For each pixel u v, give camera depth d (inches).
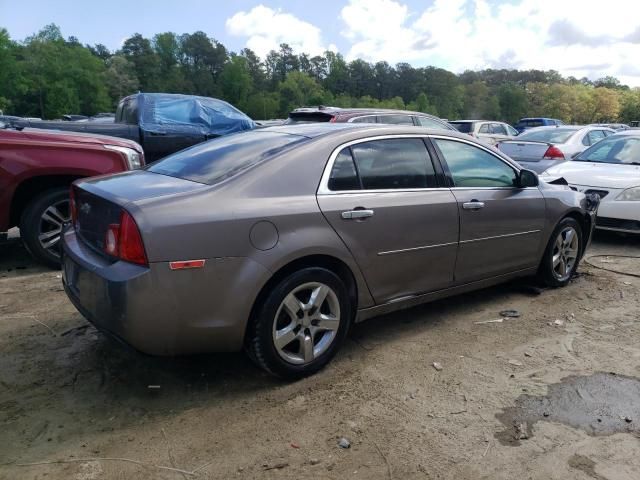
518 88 4945.9
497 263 176.2
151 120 333.4
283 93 4443.9
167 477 98.0
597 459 104.9
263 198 123.2
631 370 140.9
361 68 4990.2
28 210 207.5
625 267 236.1
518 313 179.3
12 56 3152.1
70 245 133.6
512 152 430.0
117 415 116.9
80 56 3563.0
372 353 148.2
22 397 122.9
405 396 126.3
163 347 114.7
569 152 424.5
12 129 215.6
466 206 161.0
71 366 137.5
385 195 143.3
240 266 117.4
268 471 100.0
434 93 4874.5
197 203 116.0
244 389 128.4
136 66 4357.8
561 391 129.7
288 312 126.6
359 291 140.6
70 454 103.6
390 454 105.3
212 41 4776.1
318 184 132.2
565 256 205.2
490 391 129.2
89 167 210.5
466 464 102.7
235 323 118.3
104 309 114.0
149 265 109.0
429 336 160.2
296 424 114.7
